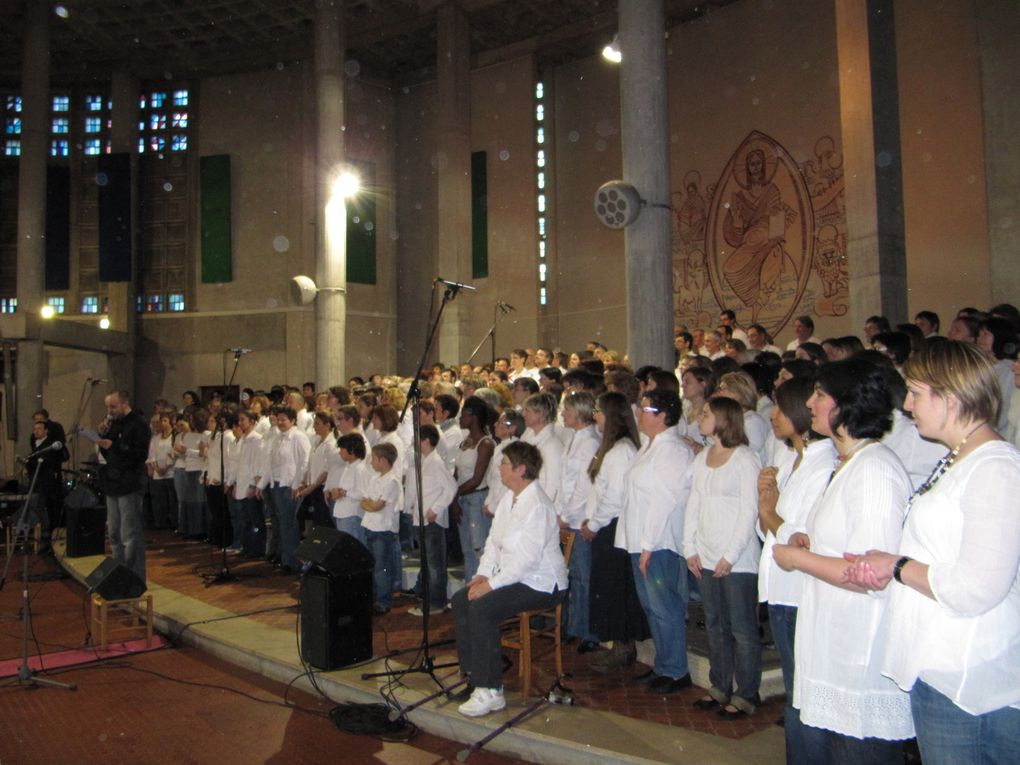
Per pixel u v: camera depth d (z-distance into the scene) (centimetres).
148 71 2114
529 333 1902
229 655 611
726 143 1641
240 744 454
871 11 1059
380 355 2092
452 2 1798
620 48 927
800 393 361
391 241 2136
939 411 238
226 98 2128
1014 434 439
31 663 609
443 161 1809
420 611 681
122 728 480
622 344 1780
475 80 2011
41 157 1833
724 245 1633
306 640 549
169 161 2150
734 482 432
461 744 446
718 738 408
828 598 270
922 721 237
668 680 482
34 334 1778
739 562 433
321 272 1678
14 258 2120
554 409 605
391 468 694
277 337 2047
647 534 471
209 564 954
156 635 685
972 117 1263
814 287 1483
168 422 1268
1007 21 1230
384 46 2030
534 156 1927
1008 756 225
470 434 693
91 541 1018
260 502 995
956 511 228
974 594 215
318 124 1702
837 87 1470
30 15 1825
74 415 2064
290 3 1836
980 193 1252
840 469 283
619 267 1800
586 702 467
